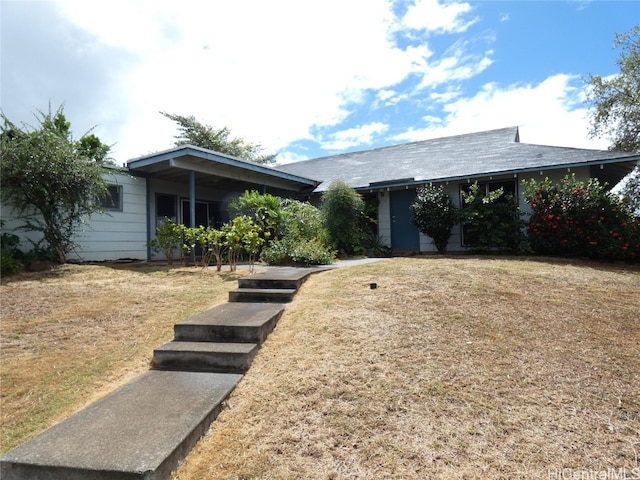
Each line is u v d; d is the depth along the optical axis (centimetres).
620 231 812
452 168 1141
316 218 1042
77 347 388
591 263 777
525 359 310
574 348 329
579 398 259
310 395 267
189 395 270
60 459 196
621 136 1577
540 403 254
